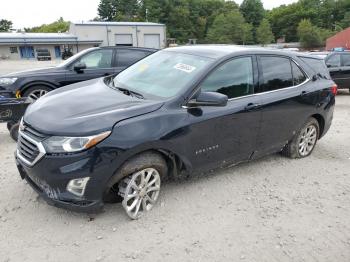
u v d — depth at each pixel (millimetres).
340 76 12805
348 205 4254
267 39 105125
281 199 4285
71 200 3285
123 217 3705
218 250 3303
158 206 3932
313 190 4578
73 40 53438
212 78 4066
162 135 3547
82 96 3963
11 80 7363
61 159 3184
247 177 4805
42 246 3242
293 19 113000
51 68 7910
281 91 4828
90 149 3199
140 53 8703
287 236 3580
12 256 3107
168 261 3127
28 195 4055
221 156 4273
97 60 8234
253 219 3828
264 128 4648
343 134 7258
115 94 4012
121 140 3307
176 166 3922
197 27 106875
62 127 3250
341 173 5156
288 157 5539
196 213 3855
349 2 111438
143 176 3627
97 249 3230
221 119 4062
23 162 3434
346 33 57375
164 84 4074
